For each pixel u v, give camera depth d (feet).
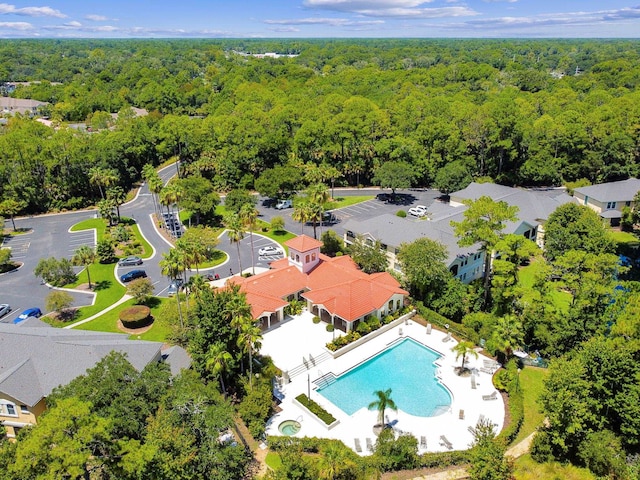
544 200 290.35
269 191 343.05
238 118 422.41
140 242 286.05
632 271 241.76
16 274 243.60
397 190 387.34
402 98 545.44
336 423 144.56
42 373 139.33
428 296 206.90
